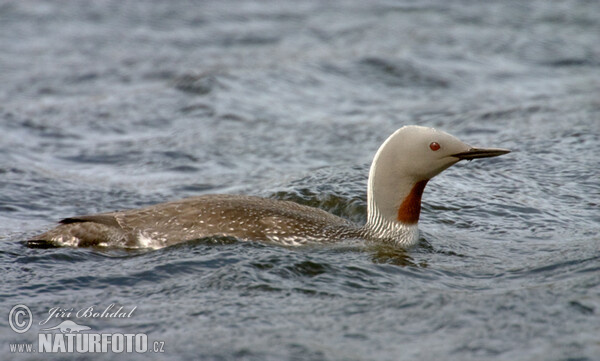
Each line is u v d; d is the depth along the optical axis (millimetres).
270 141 18156
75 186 15188
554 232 11984
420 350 7930
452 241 11648
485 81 22875
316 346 8031
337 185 14062
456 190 13953
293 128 19141
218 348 8031
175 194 14812
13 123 19375
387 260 10562
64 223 11406
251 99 21172
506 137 17094
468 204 13289
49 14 29469
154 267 10117
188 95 21516
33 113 20312
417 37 26578
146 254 10656
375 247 11102
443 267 10375
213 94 21219
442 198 13531
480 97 21422
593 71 23688
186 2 31172
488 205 13227
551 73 23578
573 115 18562
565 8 29547
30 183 15109
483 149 10930
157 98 21406
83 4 30609
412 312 8750
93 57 25484
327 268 9984
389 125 19219
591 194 13609
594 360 7621
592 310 8625
